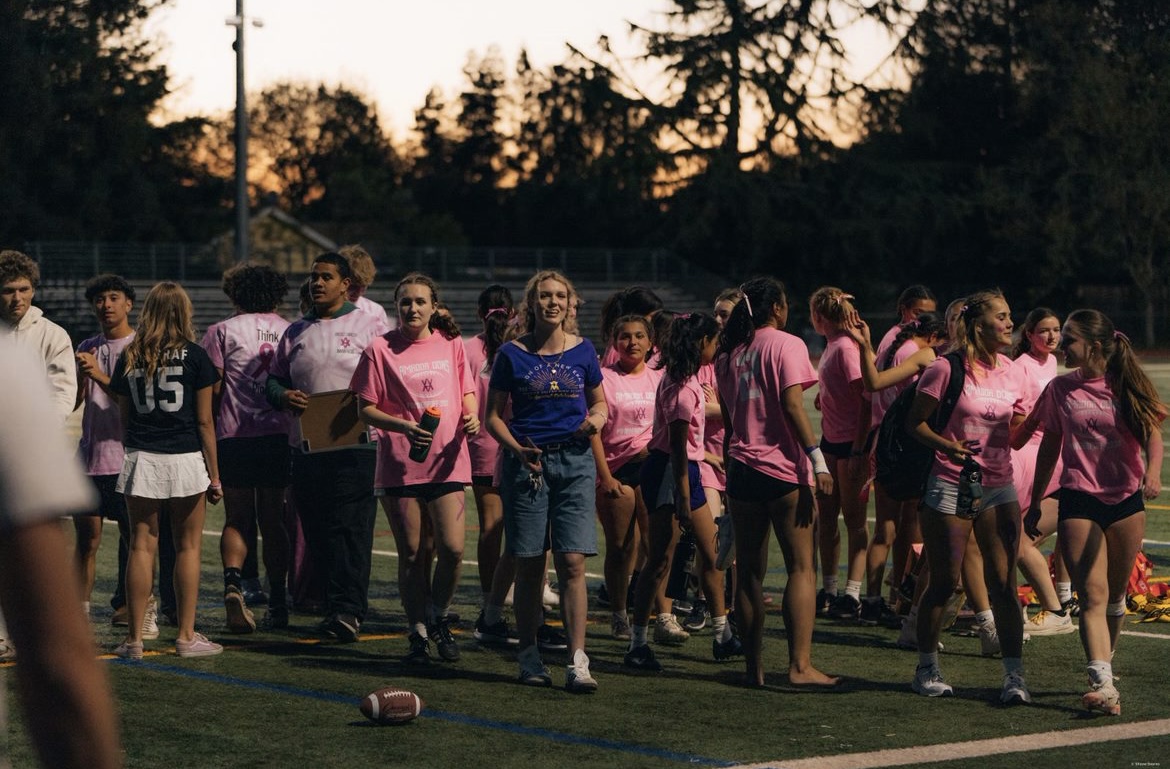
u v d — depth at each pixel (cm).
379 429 774
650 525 773
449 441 776
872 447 905
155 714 661
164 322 770
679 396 752
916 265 6725
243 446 882
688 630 905
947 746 604
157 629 864
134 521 786
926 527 703
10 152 6375
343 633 838
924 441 697
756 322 722
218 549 1249
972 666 790
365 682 739
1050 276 6281
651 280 6191
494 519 885
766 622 938
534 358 718
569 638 722
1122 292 6788
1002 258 6538
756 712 673
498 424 717
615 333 853
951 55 6594
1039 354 917
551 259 6094
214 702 688
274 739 614
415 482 773
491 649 841
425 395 771
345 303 885
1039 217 6331
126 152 6944
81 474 172
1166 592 957
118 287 863
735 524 729
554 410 718
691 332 762
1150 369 4556
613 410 841
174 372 768
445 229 10706
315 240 8094
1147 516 1452
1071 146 6219
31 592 164
